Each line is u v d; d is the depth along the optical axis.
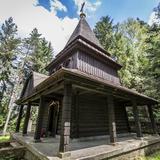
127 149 6.23
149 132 11.91
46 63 28.11
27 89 12.64
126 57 19.77
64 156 4.36
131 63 19.80
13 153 6.67
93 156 4.71
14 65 25.12
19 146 7.19
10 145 8.48
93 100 9.25
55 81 5.68
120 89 7.19
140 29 22.34
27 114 10.02
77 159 4.30
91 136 8.16
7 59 23.89
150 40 15.78
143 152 7.44
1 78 23.03
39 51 27.27
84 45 9.07
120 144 6.73
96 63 10.05
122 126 11.38
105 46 21.48
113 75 11.52
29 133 10.93
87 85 6.03
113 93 7.42
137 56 20.16
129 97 8.59
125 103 12.41
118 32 23.14
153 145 8.54
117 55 20.08
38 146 6.21
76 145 6.44
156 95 14.23
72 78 5.23
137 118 8.70
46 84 6.36
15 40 24.61
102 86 6.55
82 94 8.66
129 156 6.38
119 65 11.89
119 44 20.72
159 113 14.11
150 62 15.36
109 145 6.43
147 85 15.55
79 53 9.00
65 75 5.03
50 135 9.91
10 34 26.47
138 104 11.92
